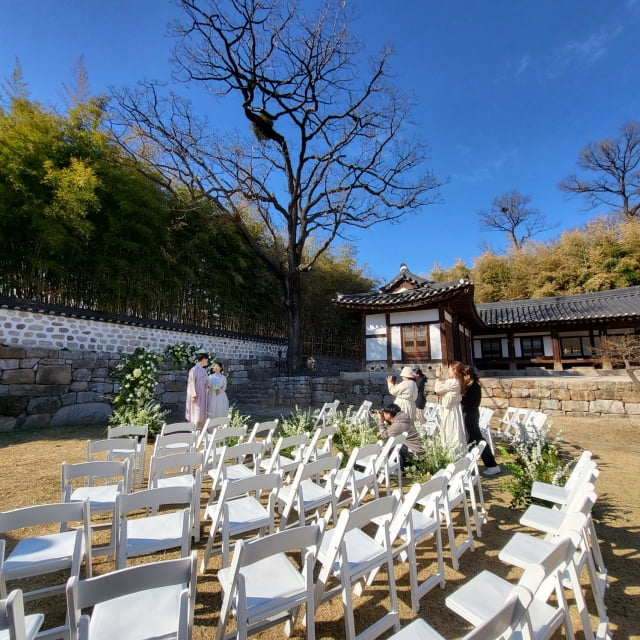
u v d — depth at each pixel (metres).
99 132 8.88
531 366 15.74
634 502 3.77
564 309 15.20
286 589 1.84
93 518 3.29
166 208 10.59
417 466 4.23
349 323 19.31
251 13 10.72
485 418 6.71
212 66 11.50
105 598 1.32
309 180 14.08
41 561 1.98
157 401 9.13
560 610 1.74
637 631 2.02
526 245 23.77
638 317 12.88
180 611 1.43
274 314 15.30
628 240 18.28
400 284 13.24
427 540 3.08
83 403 7.86
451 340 12.43
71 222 7.37
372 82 12.34
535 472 3.65
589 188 27.52
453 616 2.18
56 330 7.73
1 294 7.10
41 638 1.67
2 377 6.89
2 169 6.64
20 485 3.91
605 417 8.50
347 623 1.88
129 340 9.12
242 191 12.35
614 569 2.61
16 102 7.43
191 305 11.48
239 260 13.26
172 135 11.38
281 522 2.82
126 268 8.90
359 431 5.51
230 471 3.74
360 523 2.01
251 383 12.27
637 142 25.19
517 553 2.16
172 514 2.59
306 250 18.42
